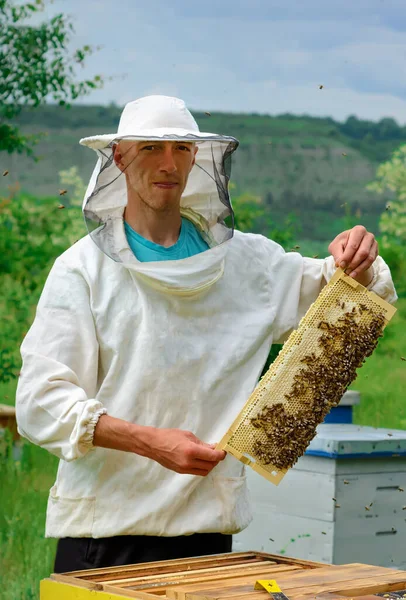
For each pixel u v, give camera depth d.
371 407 8.86
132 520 3.10
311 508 4.95
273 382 3.01
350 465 4.89
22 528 5.62
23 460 7.12
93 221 3.23
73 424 2.98
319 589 2.51
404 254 14.80
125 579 2.67
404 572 2.76
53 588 2.61
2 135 9.83
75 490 3.17
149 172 3.19
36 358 3.12
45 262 10.82
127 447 2.96
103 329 3.19
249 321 3.38
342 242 3.33
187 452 2.86
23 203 12.44
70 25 9.48
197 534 3.21
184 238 3.42
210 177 3.37
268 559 3.02
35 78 9.30
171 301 3.22
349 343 3.09
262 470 2.96
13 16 9.20
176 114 3.31
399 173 16.02
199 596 2.39
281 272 3.58
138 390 3.15
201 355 3.22
